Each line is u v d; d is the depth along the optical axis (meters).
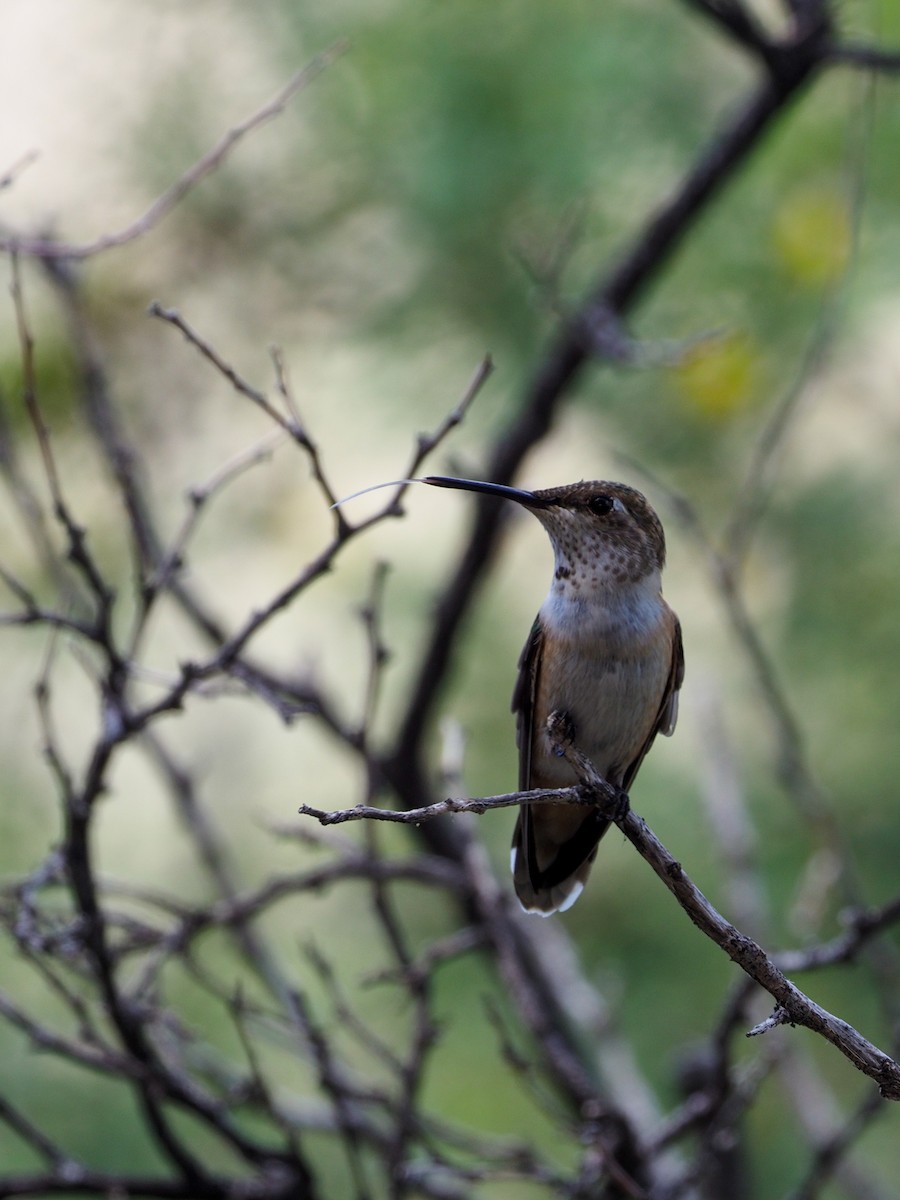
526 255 9.82
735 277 10.48
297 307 10.78
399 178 10.39
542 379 9.79
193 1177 7.44
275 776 11.40
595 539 7.35
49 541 7.45
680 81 10.36
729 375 10.20
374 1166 10.24
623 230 10.52
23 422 10.27
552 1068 8.17
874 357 10.55
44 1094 9.68
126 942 7.73
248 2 10.37
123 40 10.41
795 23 9.27
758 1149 10.34
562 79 10.18
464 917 10.00
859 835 10.12
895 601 10.32
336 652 11.33
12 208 10.38
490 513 9.82
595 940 10.43
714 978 10.23
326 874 7.94
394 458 11.10
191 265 10.71
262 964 8.62
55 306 10.31
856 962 7.70
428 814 4.82
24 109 10.46
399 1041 10.35
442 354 10.64
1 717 10.53
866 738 10.32
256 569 11.15
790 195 10.55
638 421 10.73
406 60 10.30
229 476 9.23
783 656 10.42
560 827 7.43
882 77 10.27
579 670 7.33
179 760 9.80
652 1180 8.20
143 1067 7.27
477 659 11.37
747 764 10.48
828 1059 10.52
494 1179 7.28
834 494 10.40
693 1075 8.73
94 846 10.95
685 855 10.34
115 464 7.96
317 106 10.34
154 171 10.45
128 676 6.81
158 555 9.19
